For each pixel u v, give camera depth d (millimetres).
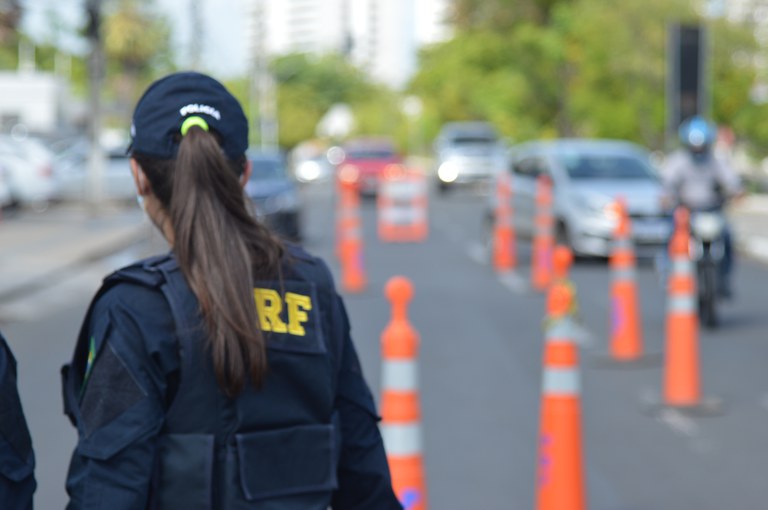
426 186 145000
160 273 6688
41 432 22297
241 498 6586
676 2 93250
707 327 34000
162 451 6547
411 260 55656
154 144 6930
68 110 174500
